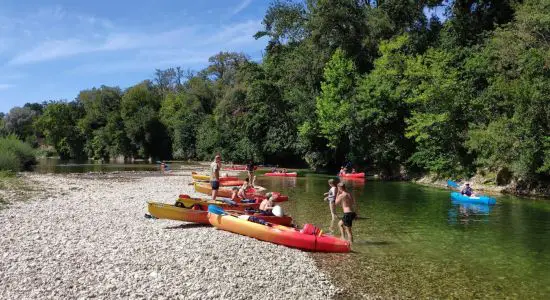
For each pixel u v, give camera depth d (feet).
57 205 59.62
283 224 50.14
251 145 179.52
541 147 75.77
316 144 148.36
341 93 126.41
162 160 248.52
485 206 67.82
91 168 167.22
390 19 130.62
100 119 302.66
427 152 103.04
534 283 32.45
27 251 35.40
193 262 34.19
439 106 98.48
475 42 113.60
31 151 169.37
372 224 53.47
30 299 25.30
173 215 49.52
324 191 87.30
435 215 59.72
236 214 47.80
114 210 56.75
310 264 36.24
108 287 27.61
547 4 83.15
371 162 130.11
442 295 29.81
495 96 90.58
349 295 29.48
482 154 89.10
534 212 62.34
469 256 39.50
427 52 111.24
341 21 132.57
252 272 32.78
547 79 76.28
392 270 35.24
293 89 151.02
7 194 68.95
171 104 293.64
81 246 37.70
